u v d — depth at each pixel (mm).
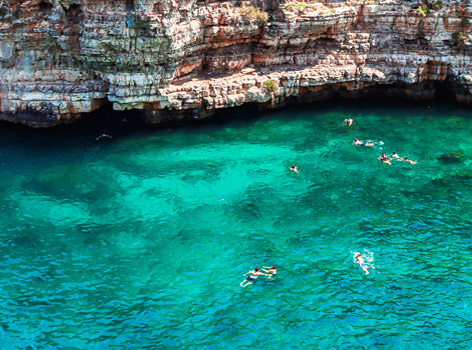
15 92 52156
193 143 54625
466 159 52750
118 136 55156
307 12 57312
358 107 62656
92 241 41562
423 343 33250
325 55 60906
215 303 36219
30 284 37406
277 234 42781
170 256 40312
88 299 36344
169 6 48344
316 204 46375
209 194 47250
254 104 60719
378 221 44500
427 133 57281
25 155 51531
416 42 60438
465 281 38188
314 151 53969
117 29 47969
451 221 44562
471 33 58625
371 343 33250
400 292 37250
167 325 34469
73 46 51188
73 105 52562
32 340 33156
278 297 36750
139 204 45750
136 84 51750
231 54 58188
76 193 46781
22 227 42719
